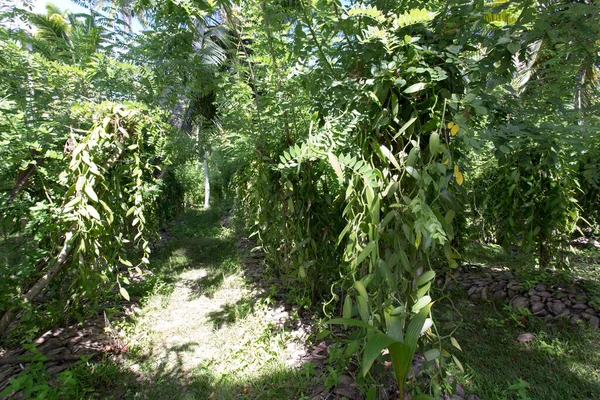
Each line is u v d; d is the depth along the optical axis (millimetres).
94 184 2045
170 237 5840
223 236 5902
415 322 1185
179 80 2674
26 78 2131
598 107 1525
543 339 2314
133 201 2760
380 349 976
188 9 1984
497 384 1849
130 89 2576
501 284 3193
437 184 1283
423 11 1274
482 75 1305
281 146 2516
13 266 1868
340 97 1578
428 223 1134
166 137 2660
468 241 3920
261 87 2473
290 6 1703
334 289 2934
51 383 1826
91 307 2703
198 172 11367
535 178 2822
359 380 1627
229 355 2232
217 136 3414
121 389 1913
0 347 2201
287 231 2641
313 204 2463
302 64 1821
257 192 2893
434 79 1269
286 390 1848
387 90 1389
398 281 1404
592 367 1991
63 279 2555
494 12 1253
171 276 3842
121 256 2455
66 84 2266
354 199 1524
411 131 1358
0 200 1855
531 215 2881
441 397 1651
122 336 2447
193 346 2373
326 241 2471
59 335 2361
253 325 2596
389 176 1492
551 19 1283
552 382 1871
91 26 2703
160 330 2600
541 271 3312
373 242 1336
